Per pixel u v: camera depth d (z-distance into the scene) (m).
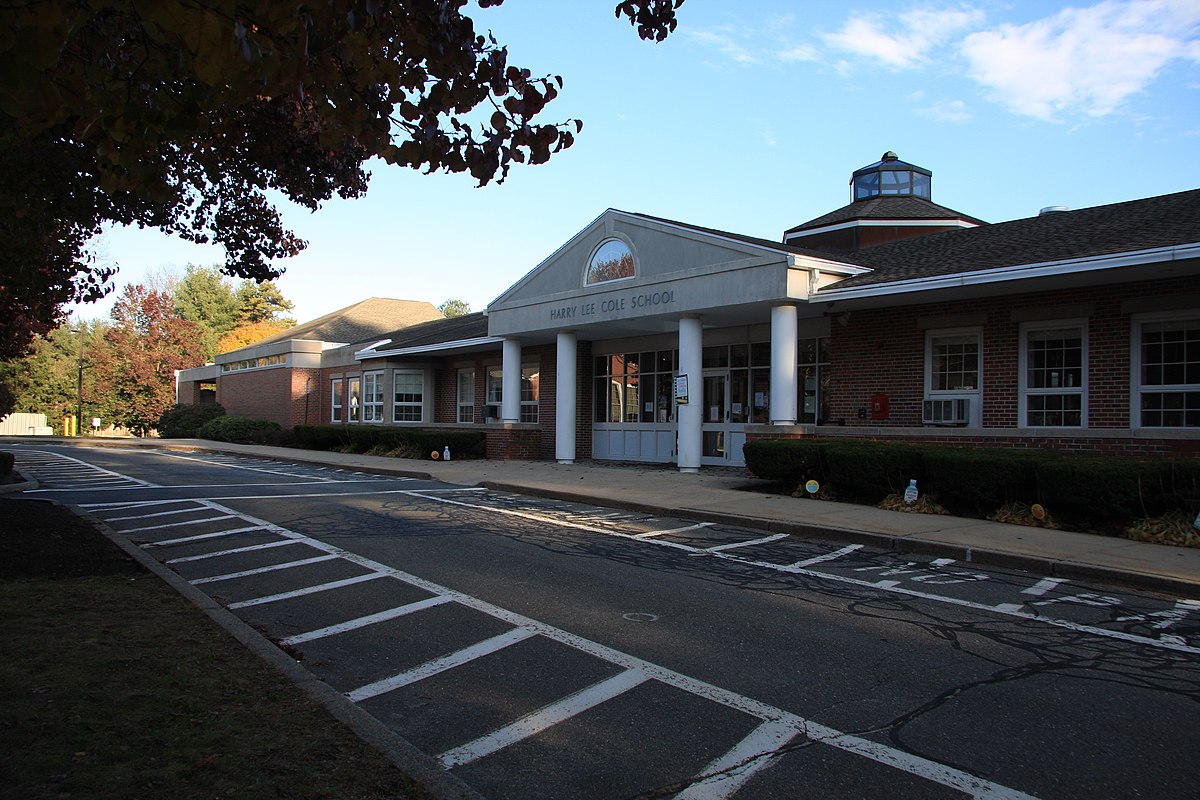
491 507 13.77
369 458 25.09
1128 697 5.03
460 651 5.90
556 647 5.98
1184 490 10.09
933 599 7.48
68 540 9.60
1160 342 13.00
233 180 10.38
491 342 24.39
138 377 56.41
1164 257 11.29
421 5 4.01
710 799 3.72
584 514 12.98
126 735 3.88
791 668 5.54
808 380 18.12
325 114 4.41
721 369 20.53
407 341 30.73
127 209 9.66
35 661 4.90
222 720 4.17
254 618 6.78
